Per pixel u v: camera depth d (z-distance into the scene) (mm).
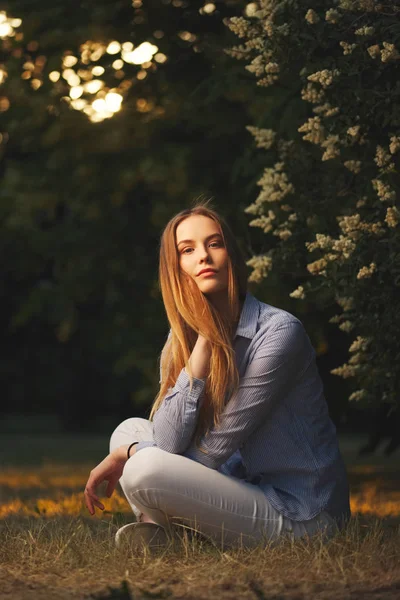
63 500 8188
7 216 13367
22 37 10281
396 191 5941
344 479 4902
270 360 4668
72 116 11156
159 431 4645
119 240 13117
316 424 4867
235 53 6621
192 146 11141
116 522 5605
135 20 9438
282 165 6934
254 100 8555
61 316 14906
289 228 6812
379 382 6383
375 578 4047
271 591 3879
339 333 9562
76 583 4133
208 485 4609
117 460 4965
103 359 30031
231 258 4859
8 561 4609
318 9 6000
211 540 4688
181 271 4848
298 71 6219
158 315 13047
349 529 4691
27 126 11414
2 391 35219
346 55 5871
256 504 4660
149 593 3814
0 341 32938
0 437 28391
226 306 4883
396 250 5887
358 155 6340
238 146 10805
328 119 6234
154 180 11117
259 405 4652
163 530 4758
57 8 9969
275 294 8383
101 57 9750
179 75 9742
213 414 4695
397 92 5750
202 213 4902
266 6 5977
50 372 34156
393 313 6090
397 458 17453
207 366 4707
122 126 11258
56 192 12555
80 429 32438
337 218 6391
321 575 4098
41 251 13578
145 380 13508
